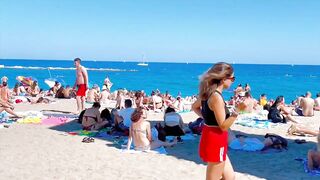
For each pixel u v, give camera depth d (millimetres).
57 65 173000
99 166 7562
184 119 14969
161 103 18141
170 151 9031
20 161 7820
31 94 24031
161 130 9953
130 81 64000
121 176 6926
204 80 4152
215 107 4027
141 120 8914
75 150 8883
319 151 7488
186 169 7453
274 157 8703
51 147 9148
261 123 13445
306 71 153375
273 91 48531
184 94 41281
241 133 11852
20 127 11781
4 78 22953
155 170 7348
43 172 7086
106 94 21125
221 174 4246
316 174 7312
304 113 17016
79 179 6711
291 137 11273
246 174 7309
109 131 10883
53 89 24969
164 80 68312
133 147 9297
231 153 9078
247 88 23641
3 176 6781
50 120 13180
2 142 9586
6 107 13250
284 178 7078
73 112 15609
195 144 9875
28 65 165125
